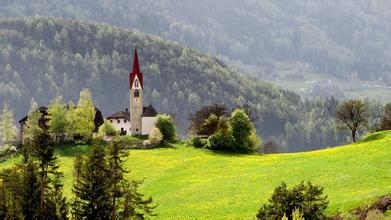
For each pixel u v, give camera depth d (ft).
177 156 424.46
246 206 253.65
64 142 468.34
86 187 228.63
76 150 448.65
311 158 364.38
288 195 188.85
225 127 461.78
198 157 417.49
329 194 241.35
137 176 363.97
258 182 306.55
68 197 313.12
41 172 244.63
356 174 276.41
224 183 316.40
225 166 375.66
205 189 306.14
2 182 243.60
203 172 360.48
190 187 317.22
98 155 231.71
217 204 267.18
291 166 341.41
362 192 231.30
